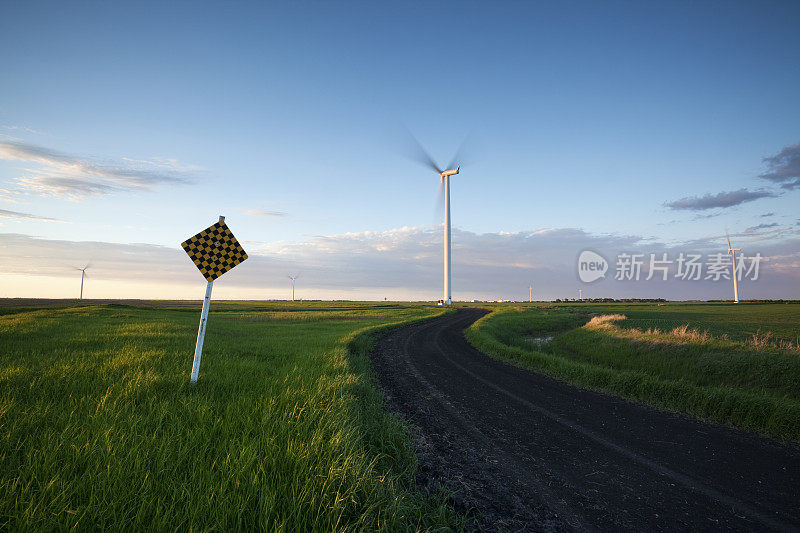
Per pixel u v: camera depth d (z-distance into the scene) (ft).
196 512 9.35
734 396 25.26
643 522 12.07
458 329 104.63
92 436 13.58
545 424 23.16
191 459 12.53
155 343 39.17
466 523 11.74
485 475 15.67
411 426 22.16
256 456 12.28
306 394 21.04
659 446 19.42
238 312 173.99
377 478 12.26
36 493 9.99
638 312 202.80
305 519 9.53
